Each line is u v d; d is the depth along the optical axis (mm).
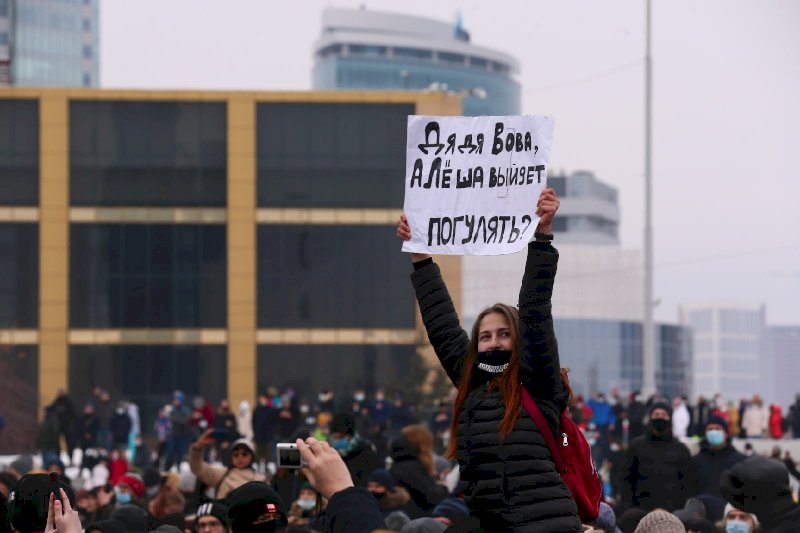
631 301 145500
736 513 10117
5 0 184375
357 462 14594
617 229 181625
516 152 6426
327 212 61781
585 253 144750
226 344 61000
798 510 9086
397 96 62156
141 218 61188
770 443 41062
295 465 5516
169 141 61625
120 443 45938
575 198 176250
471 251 6430
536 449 5969
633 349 146125
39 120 61031
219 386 60938
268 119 61969
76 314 60562
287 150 61938
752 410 45938
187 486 18703
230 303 61188
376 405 47750
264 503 6703
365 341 61188
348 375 61125
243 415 48719
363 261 61750
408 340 61094
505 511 5949
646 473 15328
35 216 60750
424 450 14539
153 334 60750
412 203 6527
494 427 6008
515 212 6387
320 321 61344
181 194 61500
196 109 61812
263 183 61750
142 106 61562
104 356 60500
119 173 61312
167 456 43781
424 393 58969
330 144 62031
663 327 154875
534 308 6078
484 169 6457
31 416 59125
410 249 6520
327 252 61688
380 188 61938
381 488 13820
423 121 6531
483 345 6145
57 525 6191
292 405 40500
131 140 61500
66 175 61031
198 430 42812
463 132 6492
